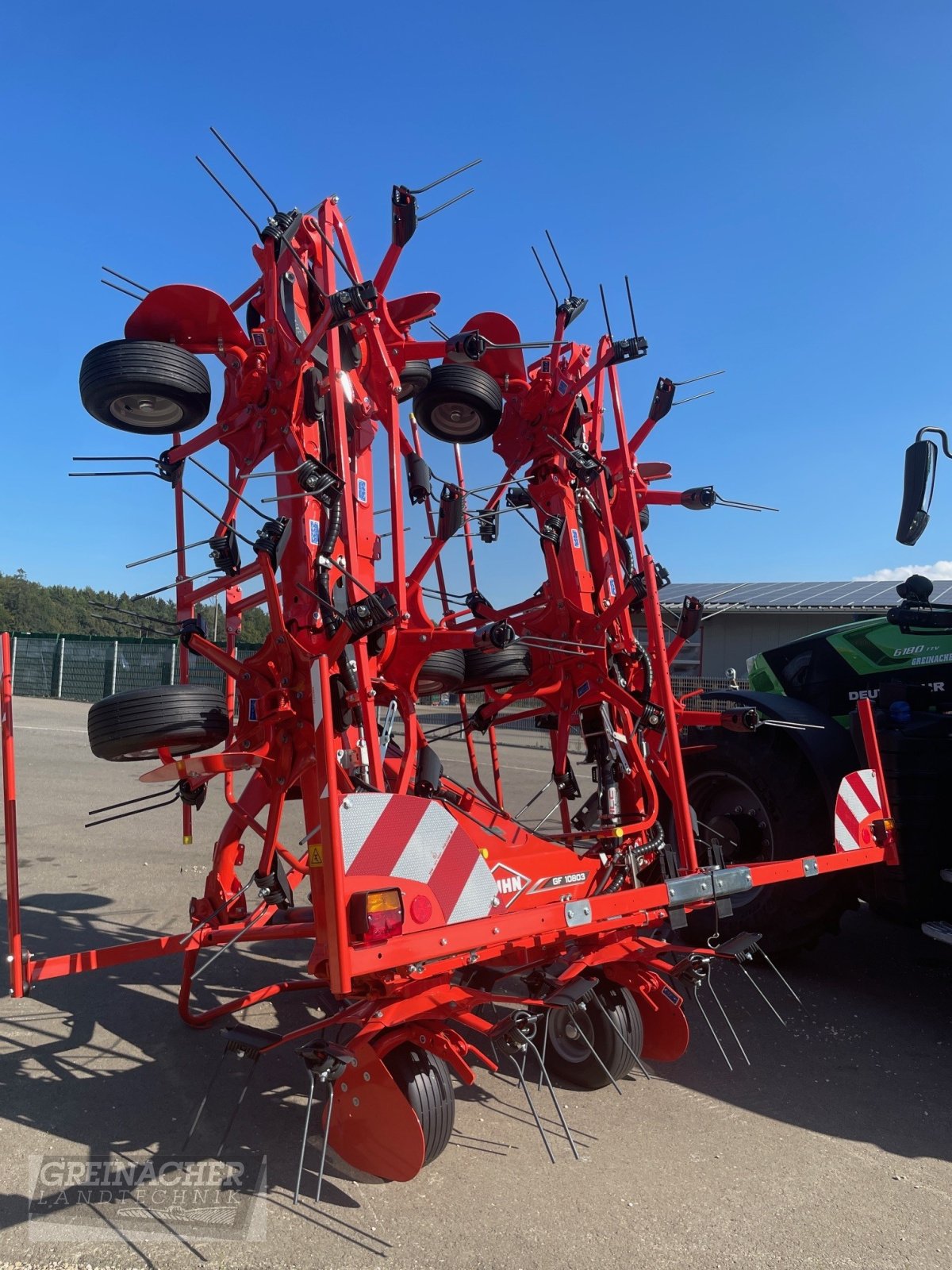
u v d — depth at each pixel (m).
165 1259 2.07
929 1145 2.73
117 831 6.94
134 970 4.11
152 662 21.42
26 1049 3.22
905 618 4.12
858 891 4.10
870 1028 3.72
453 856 2.37
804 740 4.11
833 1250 2.17
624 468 3.99
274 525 2.90
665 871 3.46
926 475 3.66
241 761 2.81
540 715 4.33
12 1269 2.02
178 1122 2.71
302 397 3.16
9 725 2.67
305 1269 2.04
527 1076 3.15
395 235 3.01
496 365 4.20
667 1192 2.41
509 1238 2.18
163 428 3.36
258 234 3.10
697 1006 3.91
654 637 3.48
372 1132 2.32
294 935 2.84
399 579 3.14
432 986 2.39
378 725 3.27
